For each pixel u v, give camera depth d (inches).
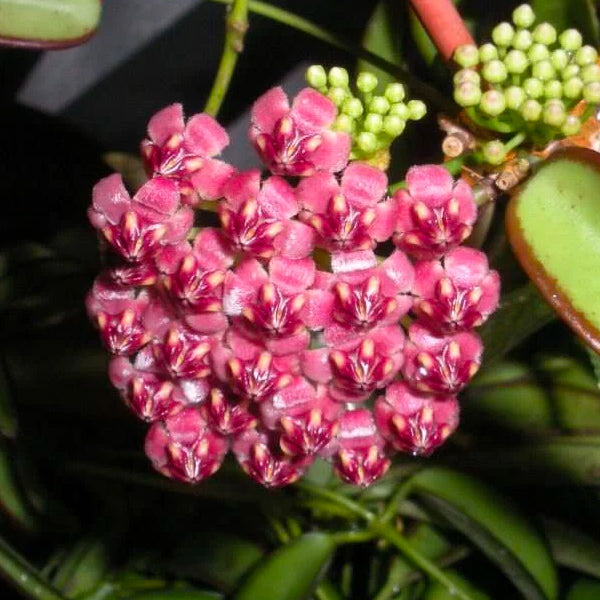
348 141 8.1
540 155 8.5
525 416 10.9
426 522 11.5
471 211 8.2
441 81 10.5
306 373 8.3
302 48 13.5
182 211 8.1
